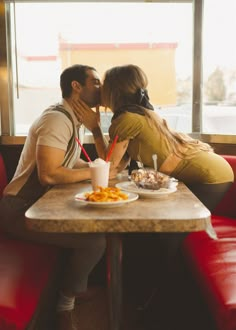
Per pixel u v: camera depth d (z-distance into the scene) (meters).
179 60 3.12
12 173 3.19
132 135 2.11
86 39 3.10
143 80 2.19
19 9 3.05
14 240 2.15
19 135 3.20
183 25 3.07
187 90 3.16
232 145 3.08
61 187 1.98
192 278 2.06
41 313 1.79
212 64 3.08
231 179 2.34
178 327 2.29
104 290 2.83
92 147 3.14
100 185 1.79
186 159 2.20
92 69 2.33
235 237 2.27
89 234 1.94
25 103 3.18
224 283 1.64
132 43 3.11
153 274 2.88
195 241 2.23
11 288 1.58
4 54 3.09
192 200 1.66
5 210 2.16
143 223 1.35
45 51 3.11
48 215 1.41
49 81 3.15
